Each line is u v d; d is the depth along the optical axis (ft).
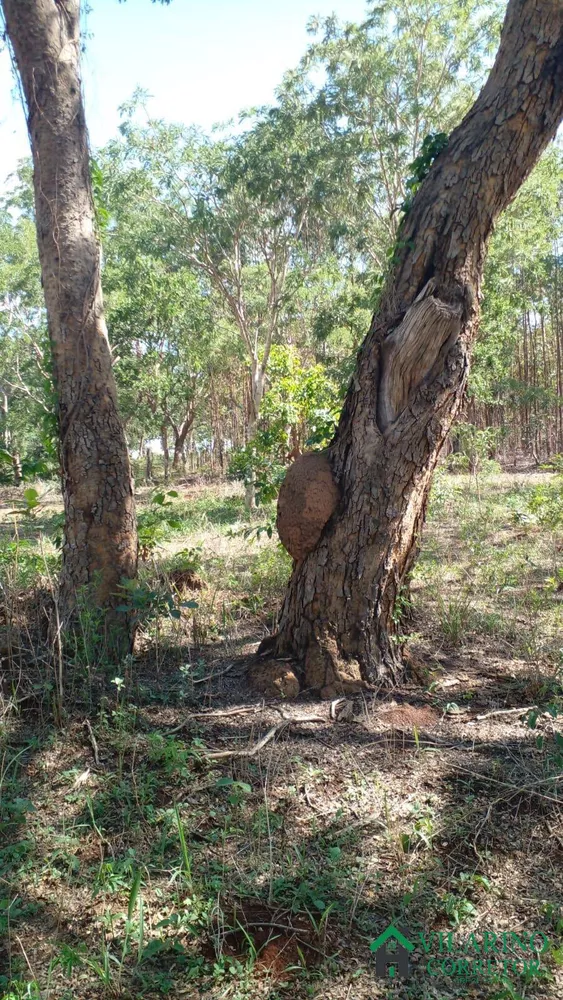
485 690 14.70
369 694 14.10
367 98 60.08
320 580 14.52
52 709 12.97
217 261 67.62
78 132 16.25
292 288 70.23
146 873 9.24
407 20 58.54
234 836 10.07
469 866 9.50
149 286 73.00
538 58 12.94
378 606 14.53
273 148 58.65
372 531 14.23
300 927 8.53
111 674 15.06
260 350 82.53
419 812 10.44
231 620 19.25
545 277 82.53
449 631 17.87
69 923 8.51
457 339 13.89
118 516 16.01
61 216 15.79
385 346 14.16
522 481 48.62
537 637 17.62
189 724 13.03
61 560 17.66
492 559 24.72
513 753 12.06
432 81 60.49
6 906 8.61
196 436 143.74
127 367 78.07
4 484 16.97
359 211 62.85
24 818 10.19
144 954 7.86
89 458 15.78
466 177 13.60
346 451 14.62
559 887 9.10
